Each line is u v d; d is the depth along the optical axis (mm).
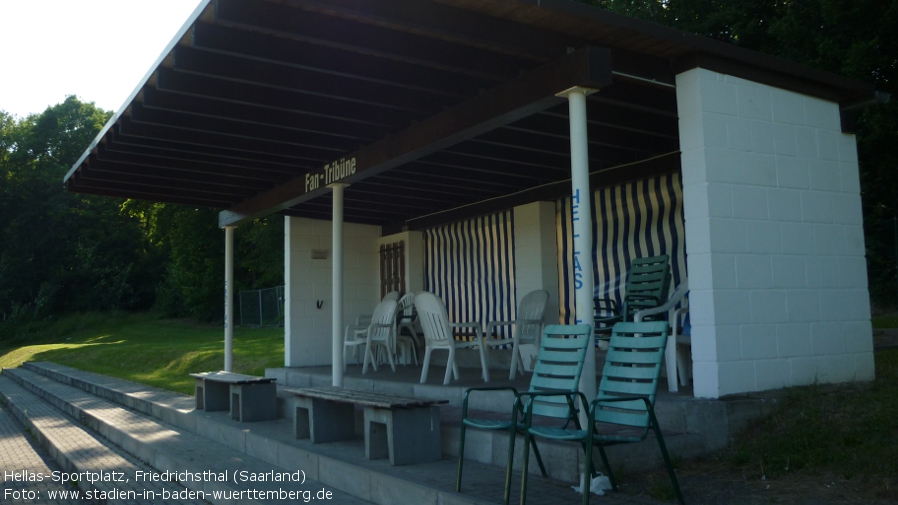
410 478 4168
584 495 3189
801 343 4918
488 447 4609
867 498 3318
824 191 5270
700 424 4270
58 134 44406
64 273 39125
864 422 4129
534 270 8234
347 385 7840
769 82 5074
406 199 9508
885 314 13180
